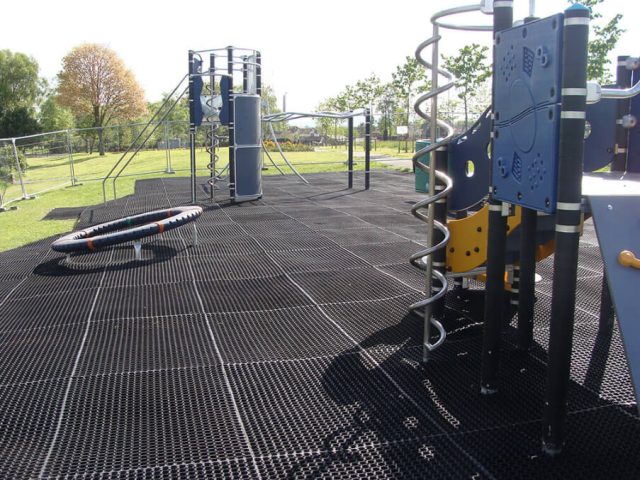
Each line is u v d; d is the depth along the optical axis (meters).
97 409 3.12
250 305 4.96
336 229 8.61
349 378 3.45
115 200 12.84
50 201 14.20
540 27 2.41
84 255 7.12
